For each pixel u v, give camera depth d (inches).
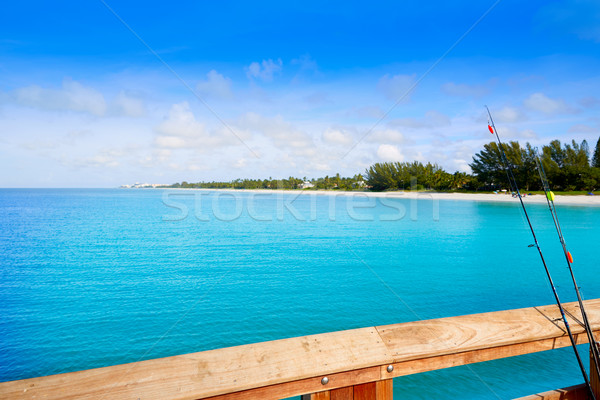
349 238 836.6
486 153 2390.5
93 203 2381.9
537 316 64.0
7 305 367.2
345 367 49.2
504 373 210.2
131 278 480.1
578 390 64.5
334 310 340.5
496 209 1482.5
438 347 54.0
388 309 340.2
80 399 41.6
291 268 531.5
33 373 232.8
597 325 63.6
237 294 396.8
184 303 367.9
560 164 2309.3
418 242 765.9
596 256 596.7
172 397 42.7
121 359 251.0
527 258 591.8
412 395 190.9
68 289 426.0
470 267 528.1
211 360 47.6
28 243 791.1
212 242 793.6
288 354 49.6
